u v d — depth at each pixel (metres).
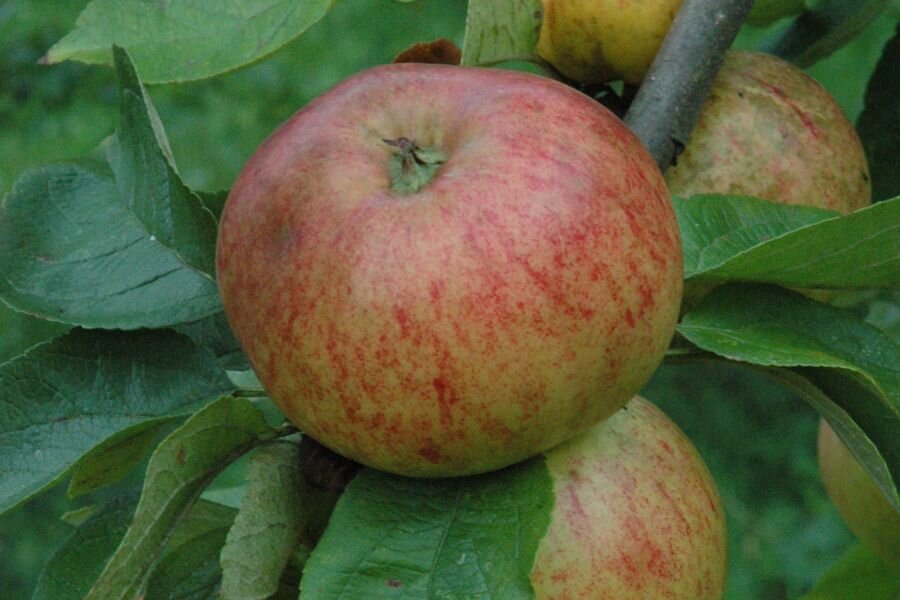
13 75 2.10
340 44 1.93
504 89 0.55
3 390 0.58
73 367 0.59
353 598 0.54
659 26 0.63
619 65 0.64
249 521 0.56
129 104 0.59
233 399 0.55
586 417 0.55
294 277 0.53
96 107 2.03
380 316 0.53
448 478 0.56
